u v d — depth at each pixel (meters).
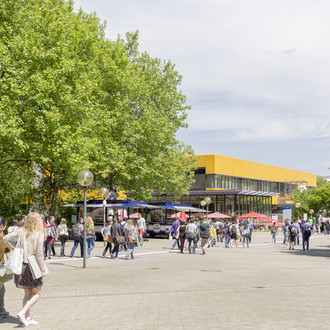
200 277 14.72
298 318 8.20
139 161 37.16
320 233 69.62
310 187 112.94
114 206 38.56
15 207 41.91
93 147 29.89
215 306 9.49
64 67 27.12
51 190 35.81
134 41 45.03
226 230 32.38
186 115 44.69
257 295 11.04
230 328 7.35
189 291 11.73
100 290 11.90
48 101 26.08
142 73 43.53
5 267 7.68
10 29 27.00
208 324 7.68
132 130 36.47
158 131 38.44
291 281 13.81
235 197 74.12
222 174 77.69
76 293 11.37
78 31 30.12
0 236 7.95
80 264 19.25
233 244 35.94
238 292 11.53
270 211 88.50
